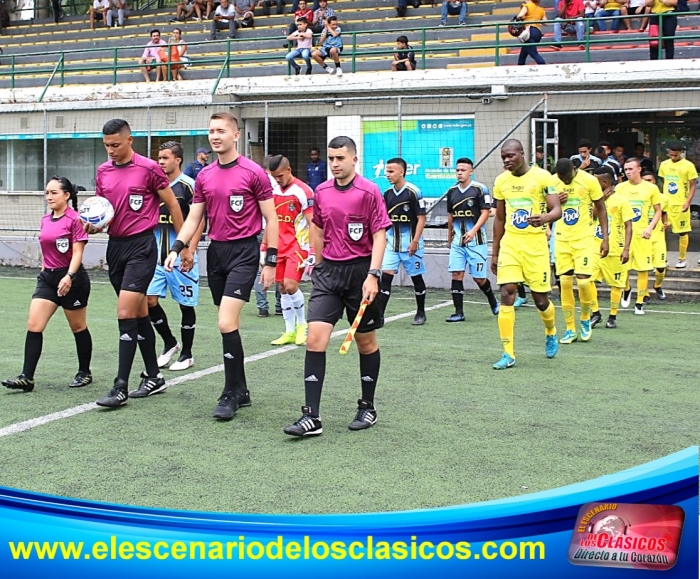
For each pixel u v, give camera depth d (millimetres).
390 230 10477
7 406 6555
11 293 13648
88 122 18500
